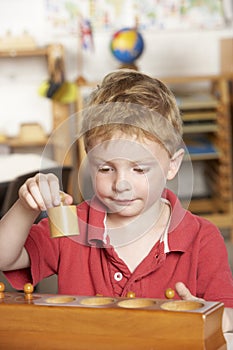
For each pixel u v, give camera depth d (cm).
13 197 250
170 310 78
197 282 114
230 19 514
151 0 508
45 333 82
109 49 471
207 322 76
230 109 490
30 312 83
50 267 119
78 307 81
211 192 520
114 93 102
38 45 505
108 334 79
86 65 510
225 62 496
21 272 118
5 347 83
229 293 112
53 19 504
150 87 103
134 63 457
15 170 317
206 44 515
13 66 503
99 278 114
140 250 112
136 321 78
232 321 96
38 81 505
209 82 519
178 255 113
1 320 84
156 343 77
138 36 450
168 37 513
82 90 494
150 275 112
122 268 112
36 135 488
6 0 499
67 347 81
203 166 522
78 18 504
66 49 507
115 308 79
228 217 471
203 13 512
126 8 507
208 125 472
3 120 506
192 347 76
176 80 464
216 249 115
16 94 505
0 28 501
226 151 472
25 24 503
